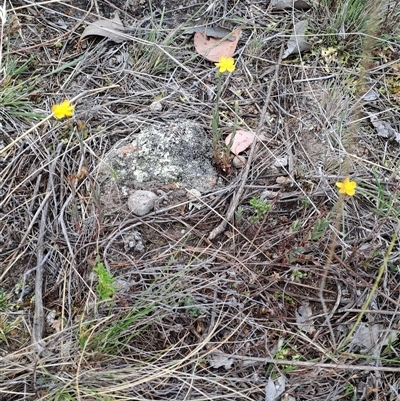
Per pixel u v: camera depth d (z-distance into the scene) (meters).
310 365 0.44
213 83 0.60
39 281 0.47
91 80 0.60
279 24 0.65
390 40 0.63
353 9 0.62
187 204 0.52
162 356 0.44
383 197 0.53
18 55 0.61
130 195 0.52
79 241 0.50
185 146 0.54
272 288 0.48
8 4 0.64
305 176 0.54
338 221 0.46
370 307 0.47
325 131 0.56
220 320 0.46
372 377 0.44
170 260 0.48
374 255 0.49
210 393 0.44
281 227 0.51
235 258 0.49
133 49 0.62
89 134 0.56
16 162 0.54
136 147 0.54
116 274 0.48
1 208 0.52
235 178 0.54
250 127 0.57
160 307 0.46
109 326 0.45
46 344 0.44
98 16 0.63
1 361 0.44
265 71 0.61
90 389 0.43
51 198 0.52
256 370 0.45
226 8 0.65
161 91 0.59
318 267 0.49
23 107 0.57
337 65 0.62
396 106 0.59
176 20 0.64
